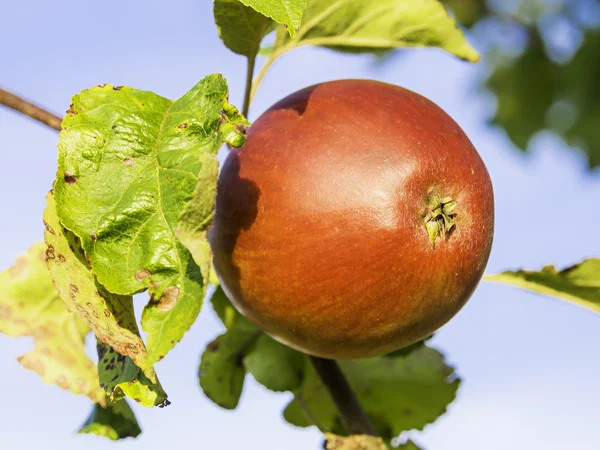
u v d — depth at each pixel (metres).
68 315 0.39
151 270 0.30
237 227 0.33
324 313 0.32
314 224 0.32
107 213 0.30
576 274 0.38
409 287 0.32
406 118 0.33
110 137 0.31
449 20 0.38
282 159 0.32
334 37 0.39
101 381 0.32
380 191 0.32
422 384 0.44
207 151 0.30
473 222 0.33
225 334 0.41
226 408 0.41
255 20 0.35
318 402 0.43
